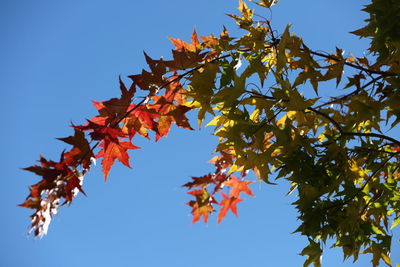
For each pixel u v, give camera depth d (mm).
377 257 2152
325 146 2150
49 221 2004
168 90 2127
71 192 2021
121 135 2045
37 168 2008
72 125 2029
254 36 2139
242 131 2059
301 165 2133
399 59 2078
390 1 2051
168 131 2143
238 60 2162
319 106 2189
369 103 2117
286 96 2023
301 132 2225
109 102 2039
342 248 2117
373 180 2209
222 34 2217
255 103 2045
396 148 2283
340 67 2088
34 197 1997
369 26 2100
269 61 2217
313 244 2105
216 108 2143
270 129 2055
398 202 2217
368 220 2221
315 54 2107
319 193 2100
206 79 2066
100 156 2092
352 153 2180
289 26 2031
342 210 2123
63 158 2018
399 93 2088
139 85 2072
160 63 2084
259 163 2061
